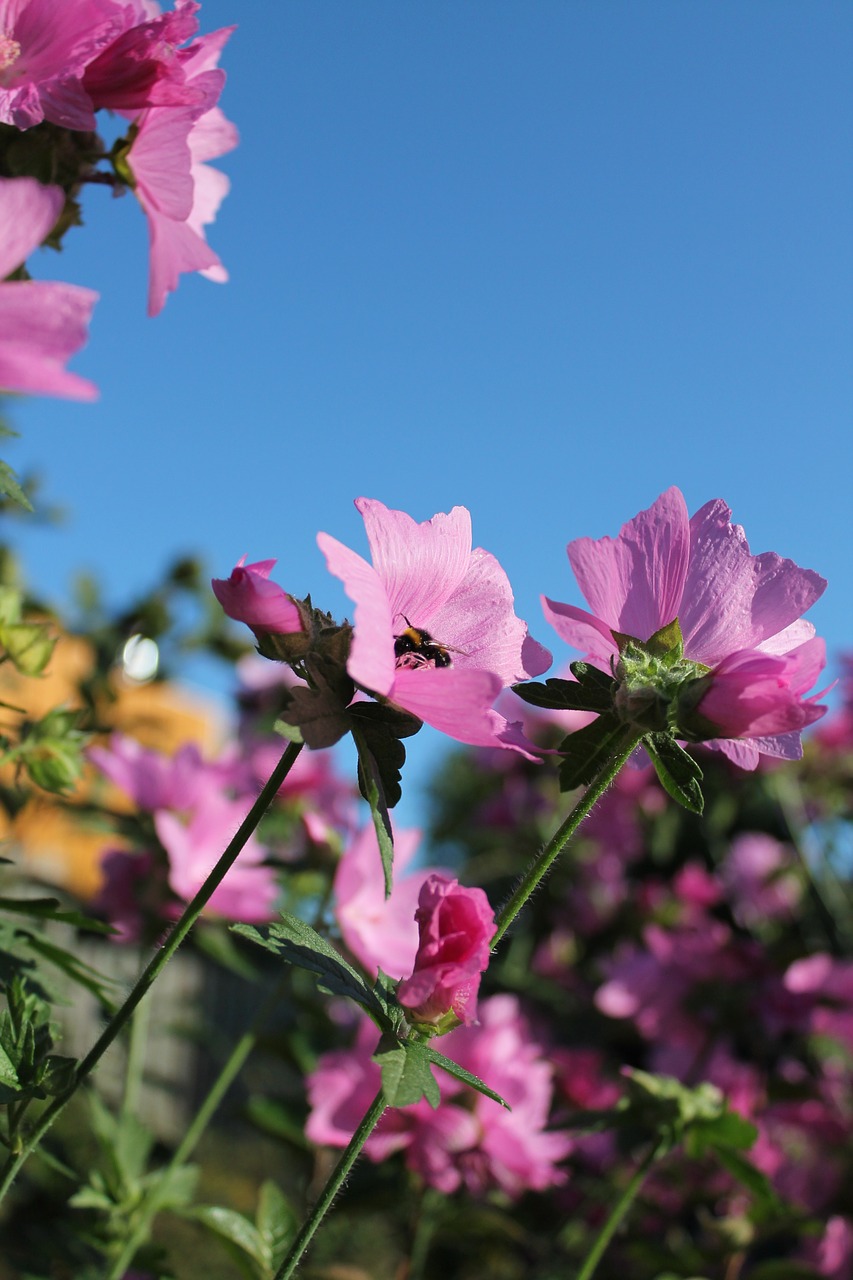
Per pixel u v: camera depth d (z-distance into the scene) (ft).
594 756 1.42
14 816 2.32
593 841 4.56
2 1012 1.33
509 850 4.56
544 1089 2.22
